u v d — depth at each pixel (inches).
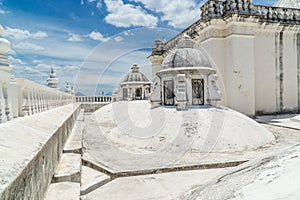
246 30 617.0
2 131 115.9
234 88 611.8
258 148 330.6
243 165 152.6
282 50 711.7
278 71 708.0
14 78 161.8
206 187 137.2
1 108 132.6
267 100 695.1
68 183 171.3
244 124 379.9
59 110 346.0
